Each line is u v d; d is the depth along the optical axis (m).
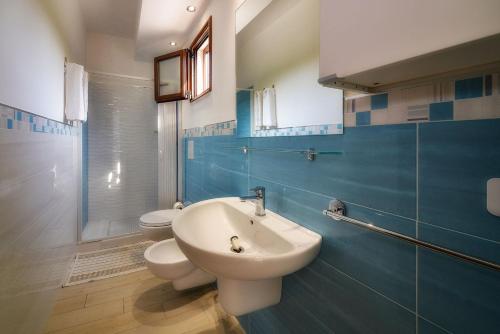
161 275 1.63
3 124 0.94
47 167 1.51
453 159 0.57
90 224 2.91
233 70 1.70
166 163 3.16
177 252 1.84
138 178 3.12
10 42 1.01
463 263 0.56
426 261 0.63
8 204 0.99
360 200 0.79
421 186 0.63
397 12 0.49
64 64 1.89
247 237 1.20
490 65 0.50
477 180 0.53
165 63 2.90
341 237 0.86
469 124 0.54
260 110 1.34
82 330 1.52
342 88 0.69
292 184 1.10
